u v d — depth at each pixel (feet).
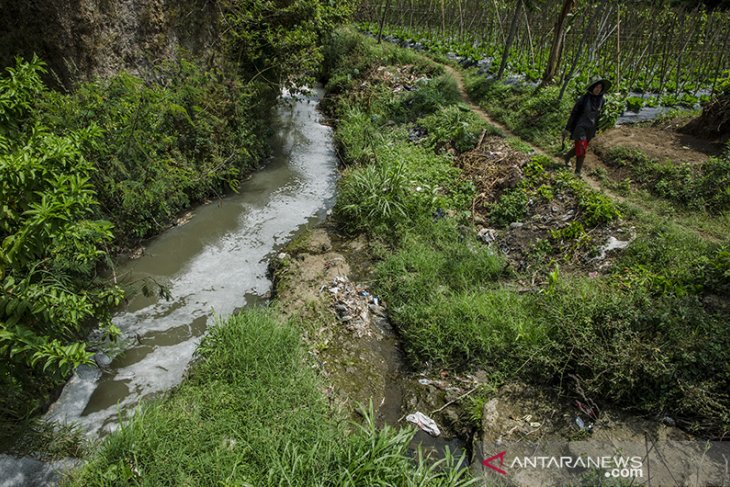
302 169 38.81
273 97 41.27
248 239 28.99
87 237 17.34
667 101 40.86
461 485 14.29
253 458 14.82
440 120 41.52
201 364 18.48
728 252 20.83
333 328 21.75
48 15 22.89
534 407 17.84
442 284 24.38
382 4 90.84
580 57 53.42
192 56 32.27
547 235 26.58
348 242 28.73
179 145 29.50
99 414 17.42
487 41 70.74
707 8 64.44
